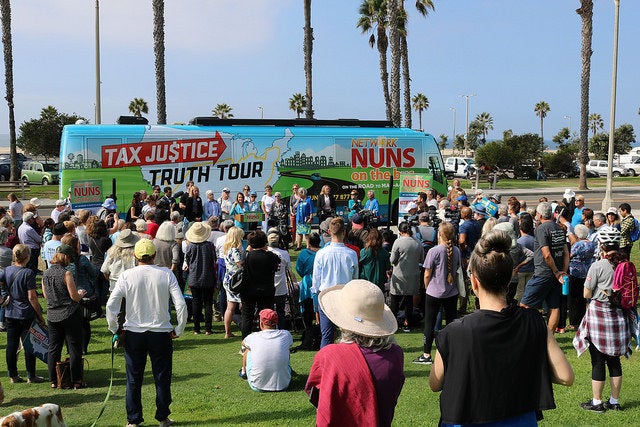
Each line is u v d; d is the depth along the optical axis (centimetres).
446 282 860
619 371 686
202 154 2108
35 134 6381
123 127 2030
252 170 2170
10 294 812
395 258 1034
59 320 789
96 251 1126
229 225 1231
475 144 11912
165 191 1795
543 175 5597
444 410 314
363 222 1107
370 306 367
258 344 780
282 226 1892
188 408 712
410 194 1866
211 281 1069
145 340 636
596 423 652
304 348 971
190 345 1020
